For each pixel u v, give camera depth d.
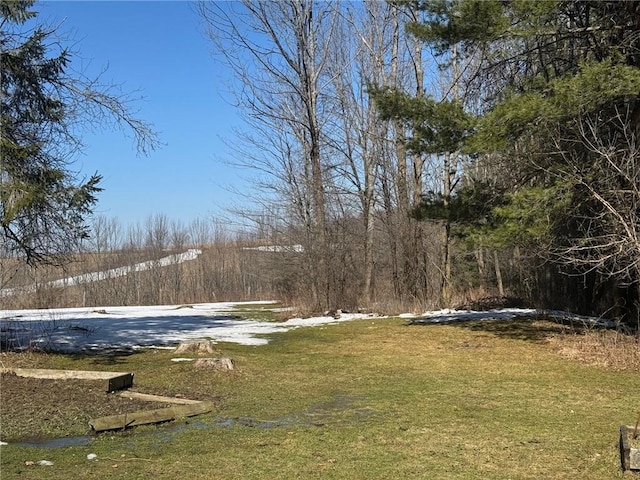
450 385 8.62
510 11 11.66
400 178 21.52
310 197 21.70
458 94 20.56
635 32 10.81
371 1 22.84
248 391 8.21
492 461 5.20
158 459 5.22
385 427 6.33
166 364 10.17
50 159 10.44
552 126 10.80
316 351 12.16
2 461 5.13
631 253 10.09
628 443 5.08
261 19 20.34
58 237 10.73
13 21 10.31
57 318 18.88
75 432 6.08
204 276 48.06
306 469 4.97
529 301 19.84
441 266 22.19
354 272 23.05
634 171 9.84
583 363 10.12
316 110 20.91
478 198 13.20
